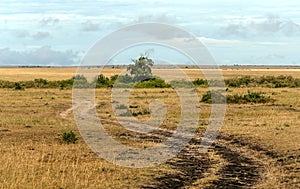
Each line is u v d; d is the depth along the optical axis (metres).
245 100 47.62
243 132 29.42
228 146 26.48
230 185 18.17
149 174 19.72
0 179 17.88
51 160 21.73
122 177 18.98
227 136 29.11
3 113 41.34
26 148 24.72
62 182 17.58
